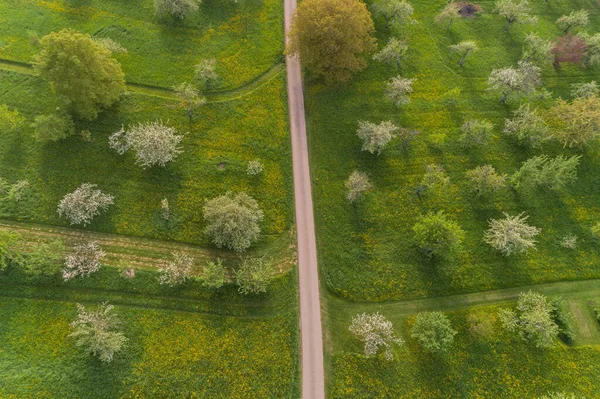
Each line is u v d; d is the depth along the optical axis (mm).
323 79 56500
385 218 48625
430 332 40281
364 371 41469
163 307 42875
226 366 40625
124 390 38812
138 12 59250
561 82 60531
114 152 49438
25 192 46250
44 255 41844
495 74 55531
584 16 62156
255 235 44562
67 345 40125
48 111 50969
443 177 50219
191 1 56906
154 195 47719
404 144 52594
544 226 49844
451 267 46562
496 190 51031
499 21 64938
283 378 40656
